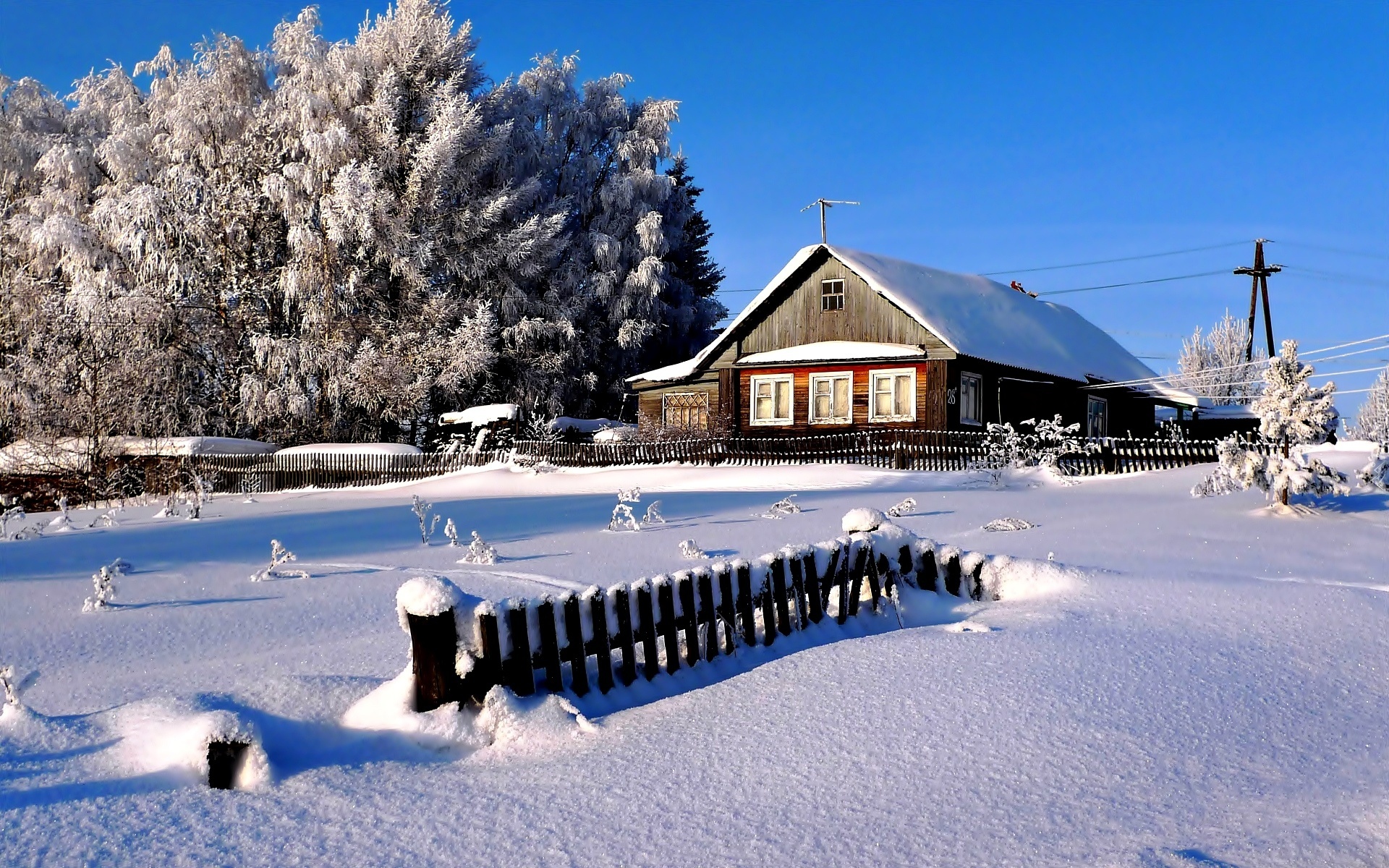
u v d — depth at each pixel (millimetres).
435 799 4391
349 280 40406
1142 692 5637
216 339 40781
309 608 9320
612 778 4570
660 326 52719
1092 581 8609
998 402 34344
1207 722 5184
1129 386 41125
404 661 6820
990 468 24656
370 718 5254
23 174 45219
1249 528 13797
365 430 42031
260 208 42219
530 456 32562
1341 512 15023
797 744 4895
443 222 44812
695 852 3809
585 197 51906
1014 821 4004
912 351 32094
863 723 5133
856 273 33469
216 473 33906
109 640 8094
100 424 32469
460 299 44688
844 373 33500
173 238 41375
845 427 33312
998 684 5703
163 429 38812
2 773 4520
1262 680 5938
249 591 10367
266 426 40312
